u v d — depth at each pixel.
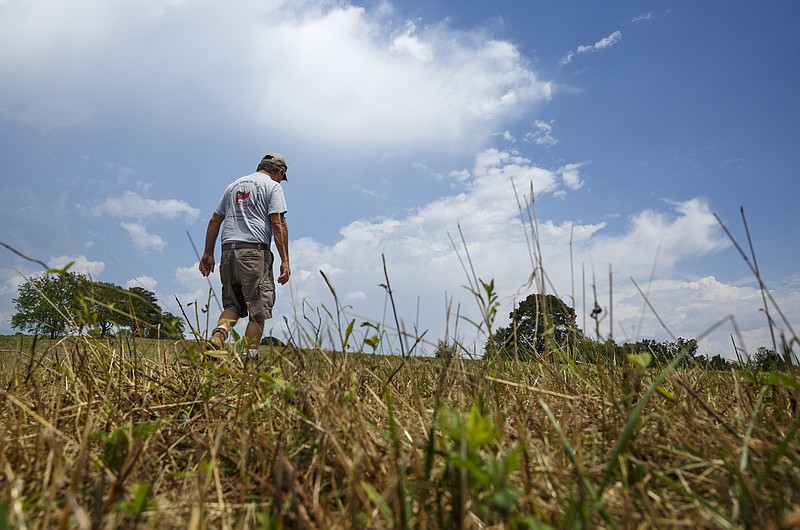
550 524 1.17
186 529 1.23
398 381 2.51
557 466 1.46
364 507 1.31
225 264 5.07
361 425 1.63
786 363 1.86
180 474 1.57
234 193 5.14
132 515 1.26
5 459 1.59
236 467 1.62
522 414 2.00
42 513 1.29
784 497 1.23
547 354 2.51
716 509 1.22
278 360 2.42
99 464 1.57
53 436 1.54
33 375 2.49
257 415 2.01
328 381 2.05
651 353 2.74
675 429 1.73
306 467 1.58
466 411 1.98
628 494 1.31
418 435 1.74
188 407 2.20
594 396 2.21
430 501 1.32
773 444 1.57
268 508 1.35
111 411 1.98
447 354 2.36
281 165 5.41
